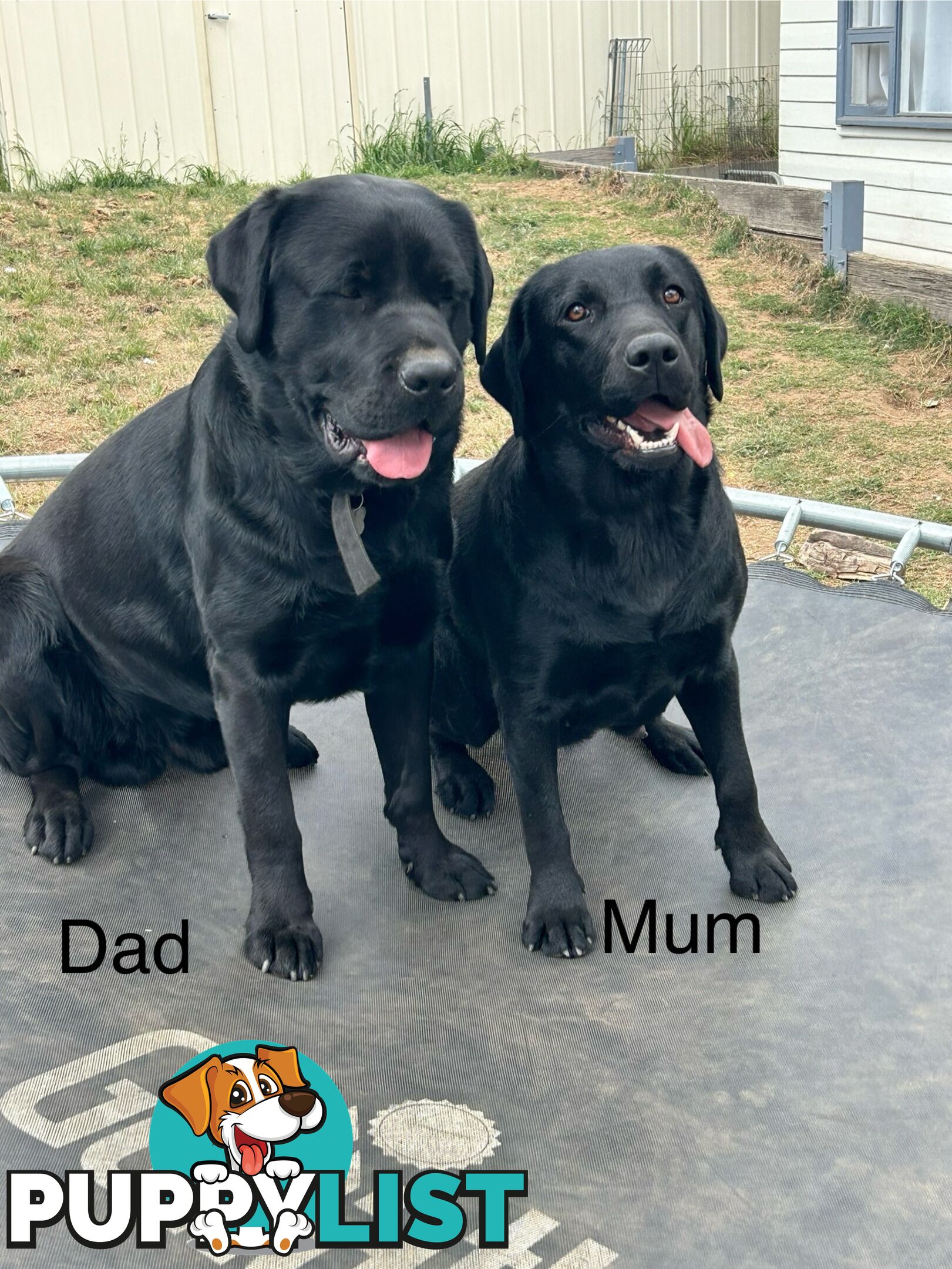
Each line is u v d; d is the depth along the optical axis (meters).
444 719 3.02
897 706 3.20
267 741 2.46
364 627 2.50
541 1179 1.87
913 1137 1.94
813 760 3.01
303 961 2.35
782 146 9.61
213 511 2.41
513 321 2.59
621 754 3.17
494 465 2.77
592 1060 2.12
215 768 3.08
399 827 2.66
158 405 2.82
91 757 3.05
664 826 2.85
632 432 2.34
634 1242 1.75
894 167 8.45
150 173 10.62
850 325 7.78
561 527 2.48
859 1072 2.08
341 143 11.41
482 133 11.56
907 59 8.16
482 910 2.57
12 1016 2.25
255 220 2.25
